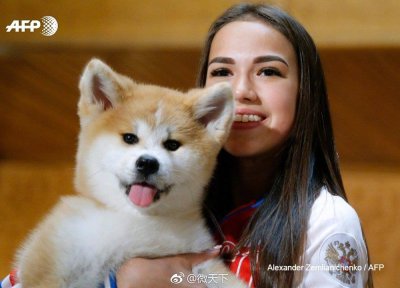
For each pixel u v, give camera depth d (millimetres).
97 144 2125
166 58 4332
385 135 4504
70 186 4848
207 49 2516
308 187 2141
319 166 2301
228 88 2174
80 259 1940
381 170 4605
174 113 2168
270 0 4121
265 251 2029
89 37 4391
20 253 2191
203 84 2555
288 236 2014
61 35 4406
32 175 4918
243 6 2400
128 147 2088
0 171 4988
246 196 2486
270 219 2098
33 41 4414
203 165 2188
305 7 4160
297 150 2219
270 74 2242
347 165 4680
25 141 5016
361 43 4027
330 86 4293
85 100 2217
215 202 2469
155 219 2078
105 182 2094
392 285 4359
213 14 4258
